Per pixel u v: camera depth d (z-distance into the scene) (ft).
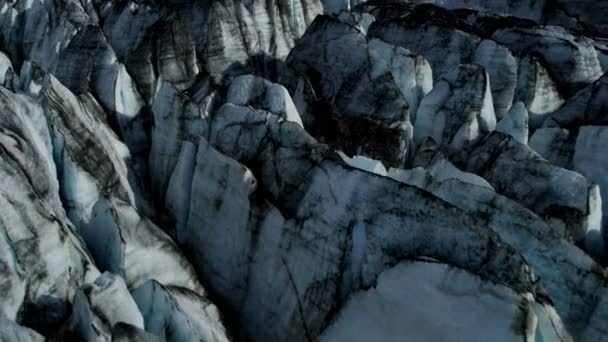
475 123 67.67
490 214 48.83
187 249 57.36
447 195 50.90
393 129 66.08
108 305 38.58
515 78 75.87
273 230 49.78
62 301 42.65
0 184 41.47
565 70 81.97
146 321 43.04
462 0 122.42
